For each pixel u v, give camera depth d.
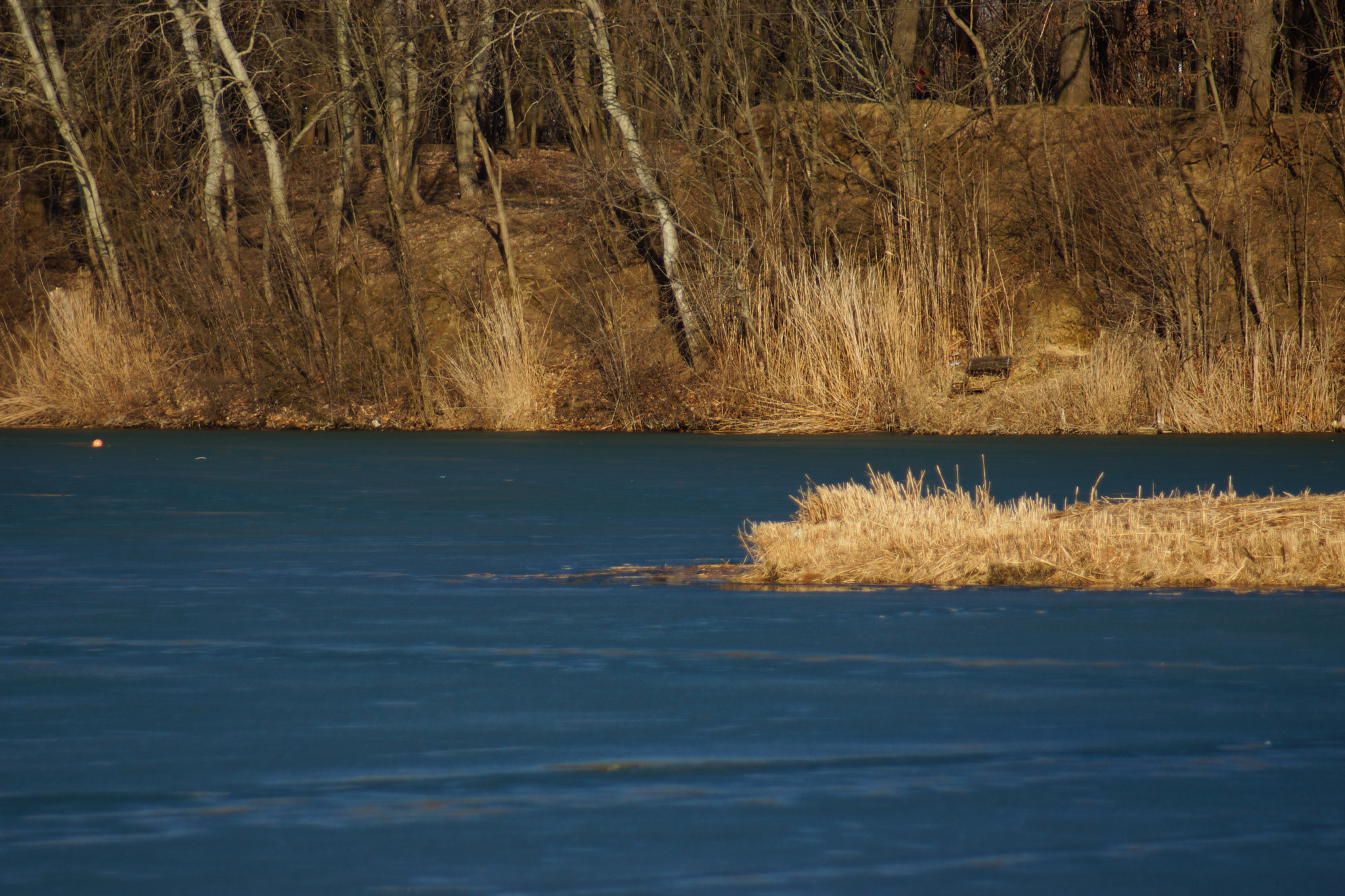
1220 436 104.38
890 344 117.31
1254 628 29.80
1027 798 18.02
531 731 21.52
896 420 115.25
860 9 133.12
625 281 140.88
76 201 171.12
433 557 43.19
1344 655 27.02
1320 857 15.82
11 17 153.12
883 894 14.80
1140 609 32.31
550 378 128.75
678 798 18.11
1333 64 131.75
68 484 70.44
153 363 135.88
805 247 126.75
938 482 67.06
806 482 69.31
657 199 130.62
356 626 30.84
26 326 158.50
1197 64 139.88
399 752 20.38
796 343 119.44
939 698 23.59
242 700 23.67
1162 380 114.62
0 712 22.86
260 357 135.62
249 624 31.17
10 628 30.88
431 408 129.00
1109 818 17.22
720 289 123.69
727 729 21.55
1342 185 131.88
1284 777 18.86
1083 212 131.88
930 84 149.38
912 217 126.44
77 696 24.02
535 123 178.38
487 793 18.33
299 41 143.25
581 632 29.94
